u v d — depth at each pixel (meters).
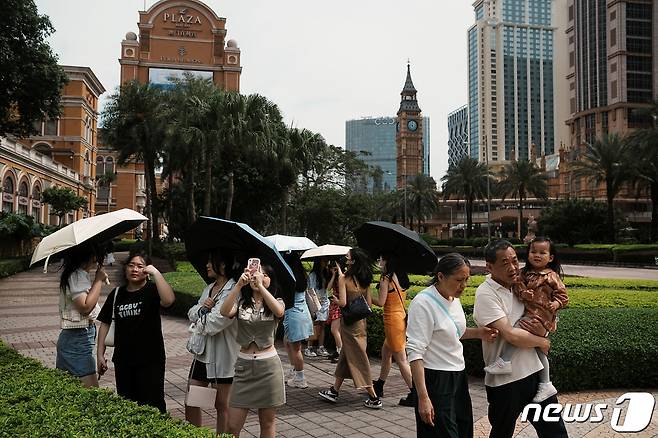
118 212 5.11
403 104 125.31
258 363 4.01
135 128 34.69
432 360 3.67
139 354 4.58
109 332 4.74
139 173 64.12
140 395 4.57
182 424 3.25
